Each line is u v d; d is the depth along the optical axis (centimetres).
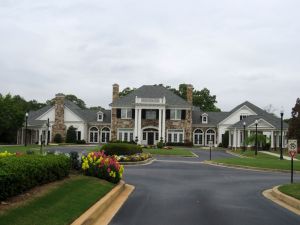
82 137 7488
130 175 2445
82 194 1308
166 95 7500
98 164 1791
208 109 10550
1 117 6431
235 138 6656
